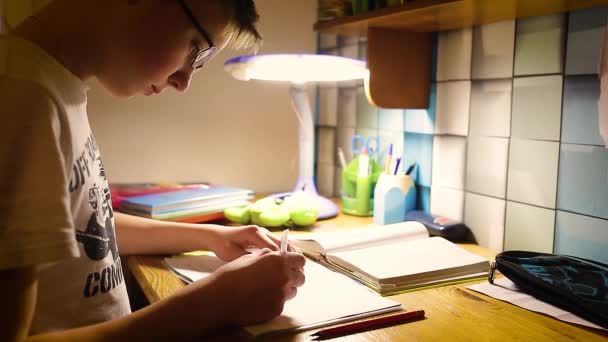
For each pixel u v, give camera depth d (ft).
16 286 1.61
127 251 3.20
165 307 1.98
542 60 3.27
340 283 2.70
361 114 5.22
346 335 2.11
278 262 2.27
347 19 3.96
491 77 3.67
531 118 3.36
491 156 3.70
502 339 2.10
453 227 3.81
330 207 4.56
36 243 1.62
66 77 2.04
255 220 4.01
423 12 3.34
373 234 3.37
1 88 1.73
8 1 4.32
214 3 2.32
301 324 2.17
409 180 4.28
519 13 3.27
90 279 2.22
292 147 5.83
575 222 3.11
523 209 3.46
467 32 3.88
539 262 2.79
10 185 1.62
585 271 2.65
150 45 2.21
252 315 2.15
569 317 2.31
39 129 1.72
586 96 3.01
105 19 2.15
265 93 5.61
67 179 1.86
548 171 3.27
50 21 2.13
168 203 3.87
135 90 2.33
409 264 2.89
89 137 2.34
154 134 5.20
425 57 4.23
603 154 2.93
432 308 2.44
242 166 5.61
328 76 4.30
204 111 5.36
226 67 4.25
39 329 2.00
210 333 2.08
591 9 2.96
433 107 4.27
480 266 2.98
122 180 5.13
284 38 5.54
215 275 2.18
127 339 1.84
